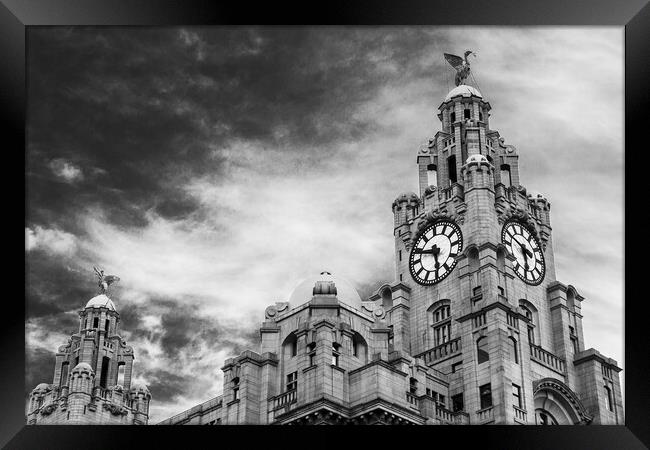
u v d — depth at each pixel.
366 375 74.38
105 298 88.50
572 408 88.81
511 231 98.25
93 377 89.06
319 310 78.31
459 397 86.31
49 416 87.69
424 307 97.00
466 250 95.81
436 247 98.94
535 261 97.88
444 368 89.19
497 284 93.06
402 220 102.12
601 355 93.81
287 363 79.69
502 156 103.25
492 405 82.75
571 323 96.31
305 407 73.19
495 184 100.88
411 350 95.75
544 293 97.50
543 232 99.88
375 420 72.81
